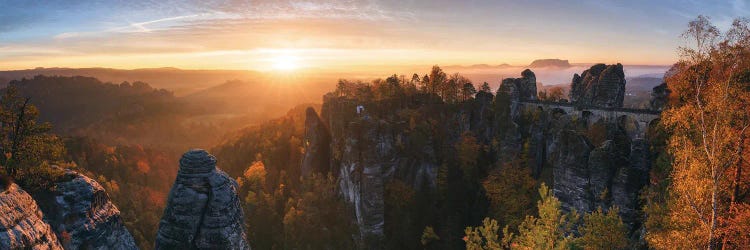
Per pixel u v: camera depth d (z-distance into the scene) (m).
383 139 93.88
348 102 106.50
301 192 111.38
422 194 93.88
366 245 88.94
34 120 39.16
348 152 94.19
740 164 32.38
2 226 29.50
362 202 90.06
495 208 85.94
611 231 41.38
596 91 90.88
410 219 89.44
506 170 88.06
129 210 116.38
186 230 46.34
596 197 65.38
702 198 30.89
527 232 39.56
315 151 115.19
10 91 37.91
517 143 94.31
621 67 90.00
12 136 38.09
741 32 30.33
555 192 72.31
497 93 102.94
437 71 113.50
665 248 33.69
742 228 30.73
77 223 37.88
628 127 80.06
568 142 70.25
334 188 102.69
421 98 110.81
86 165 160.62
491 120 102.81
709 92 32.16
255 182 121.19
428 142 97.50
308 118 117.06
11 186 33.19
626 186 61.50
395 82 114.12
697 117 31.98
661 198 51.41
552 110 96.69
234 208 49.28
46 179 38.38
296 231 93.06
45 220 35.28
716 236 29.78
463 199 92.31
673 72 35.88
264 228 99.00
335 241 92.19
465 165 96.25
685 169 32.50
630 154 65.38
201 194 47.19
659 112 74.75
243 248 49.38
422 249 85.75
